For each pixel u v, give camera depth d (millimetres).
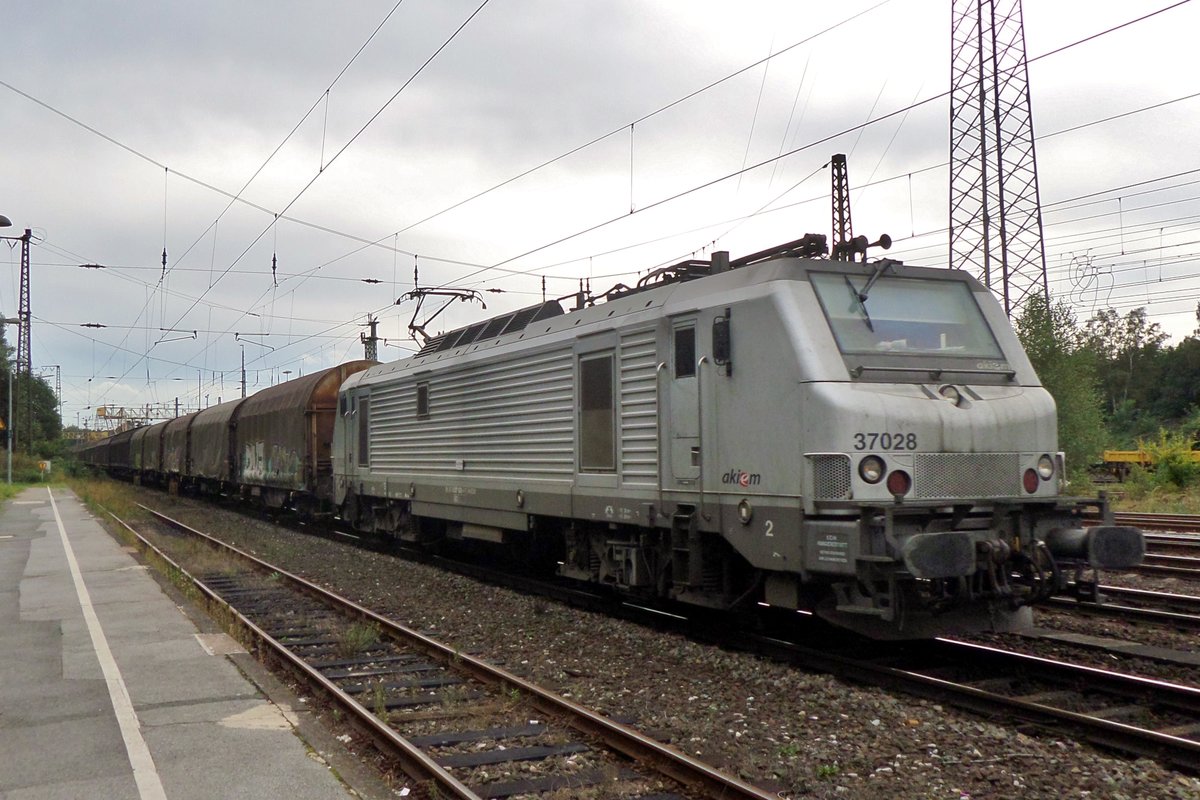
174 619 10344
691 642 8977
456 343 14586
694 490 8852
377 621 10234
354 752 6059
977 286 8875
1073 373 25891
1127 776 5332
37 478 53375
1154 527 19766
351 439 18250
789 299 7918
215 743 5945
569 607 11188
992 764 5551
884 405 7418
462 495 13562
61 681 7539
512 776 5508
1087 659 8289
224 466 29609
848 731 6270
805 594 8102
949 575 6867
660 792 5273
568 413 10977
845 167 22672
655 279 10594
